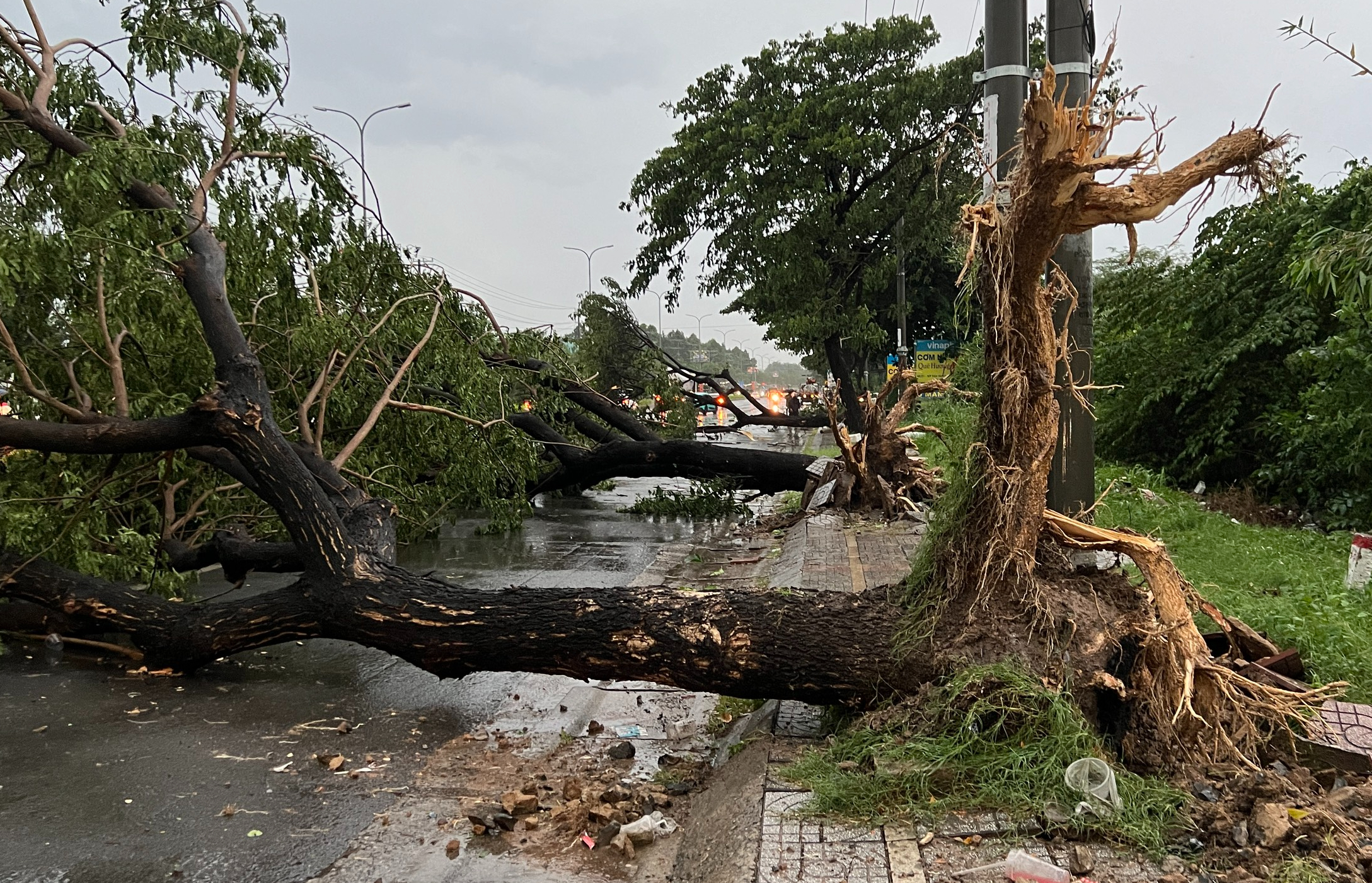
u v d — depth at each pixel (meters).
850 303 21.28
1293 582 6.30
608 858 3.54
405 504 9.89
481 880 3.36
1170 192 3.27
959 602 3.99
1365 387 8.91
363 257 8.76
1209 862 2.88
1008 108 5.56
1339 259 6.44
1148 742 3.53
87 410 6.73
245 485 6.95
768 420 17.94
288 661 6.34
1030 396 3.85
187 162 7.39
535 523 13.06
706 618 4.44
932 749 3.51
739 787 3.70
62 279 6.93
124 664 6.16
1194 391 11.58
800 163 20.06
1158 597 3.78
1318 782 3.41
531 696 5.63
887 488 10.11
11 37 7.34
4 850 3.58
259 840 3.69
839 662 4.13
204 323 6.14
